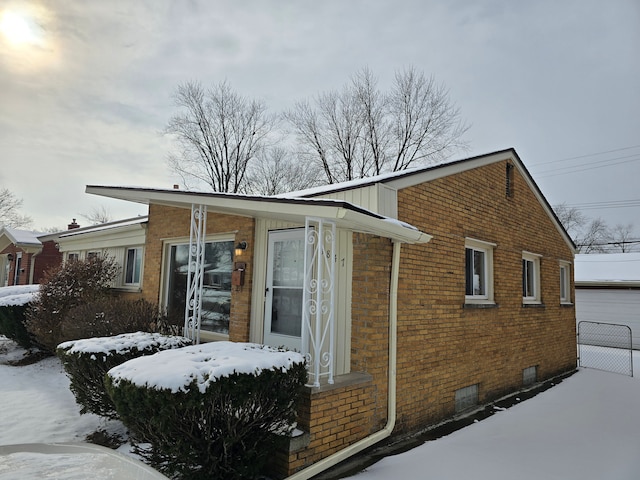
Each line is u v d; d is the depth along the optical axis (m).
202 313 7.66
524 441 5.22
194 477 3.24
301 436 3.85
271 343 6.19
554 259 10.20
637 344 16.22
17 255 18.70
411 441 5.12
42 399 6.13
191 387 3.09
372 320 4.91
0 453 2.20
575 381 9.23
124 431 4.82
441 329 6.07
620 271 18.34
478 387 6.89
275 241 6.41
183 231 8.20
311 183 28.03
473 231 7.00
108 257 10.70
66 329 7.04
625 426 5.95
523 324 8.45
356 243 5.17
